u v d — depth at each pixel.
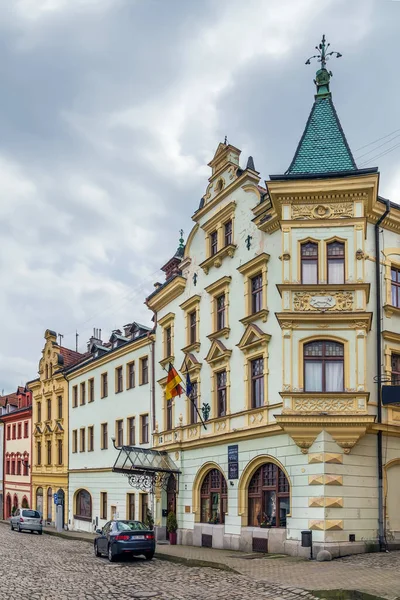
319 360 23.70
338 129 26.47
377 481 23.61
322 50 28.42
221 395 29.61
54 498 51.25
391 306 25.33
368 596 13.84
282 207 24.64
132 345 40.53
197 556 24.06
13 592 16.64
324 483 22.38
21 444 61.53
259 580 17.38
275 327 25.61
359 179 23.86
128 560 24.75
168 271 38.56
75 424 49.50
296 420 22.78
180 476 32.41
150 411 37.50
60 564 23.48
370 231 25.80
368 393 22.97
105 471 43.34
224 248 29.48
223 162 31.16
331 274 24.16
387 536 23.31
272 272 26.30
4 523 57.94
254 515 26.17
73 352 57.66
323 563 20.50
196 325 32.25
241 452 27.00
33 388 58.97
